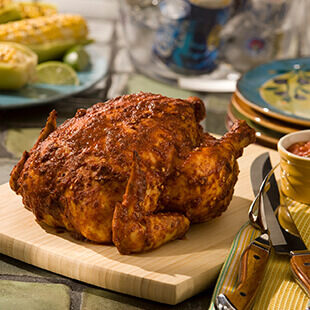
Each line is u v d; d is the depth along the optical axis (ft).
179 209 3.69
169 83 4.91
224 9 4.76
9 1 5.06
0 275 3.63
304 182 3.88
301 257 3.56
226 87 4.85
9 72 4.52
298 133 3.97
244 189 3.96
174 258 3.62
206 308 3.56
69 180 3.64
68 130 3.72
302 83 4.49
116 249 3.65
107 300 3.56
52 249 3.64
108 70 4.93
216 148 3.71
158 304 3.56
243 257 3.56
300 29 5.61
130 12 5.03
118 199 3.61
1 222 3.74
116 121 3.71
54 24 4.90
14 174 3.75
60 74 4.71
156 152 3.65
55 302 3.54
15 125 4.45
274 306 3.49
